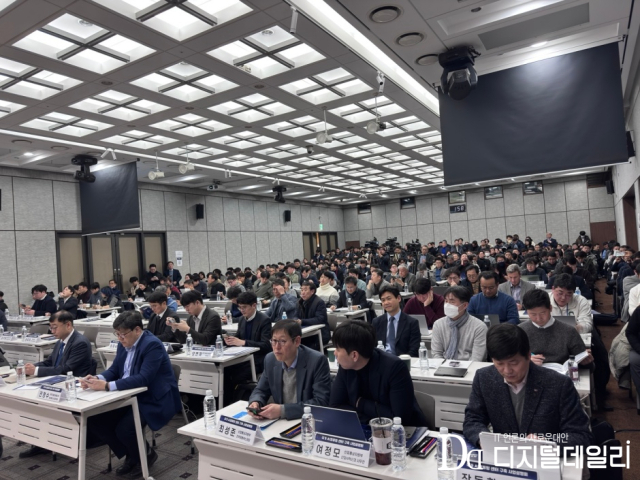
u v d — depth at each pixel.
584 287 7.23
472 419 2.33
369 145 11.71
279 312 6.63
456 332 4.16
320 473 2.20
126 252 14.63
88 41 5.34
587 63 5.29
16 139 8.92
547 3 4.86
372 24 5.11
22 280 11.68
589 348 3.80
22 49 5.35
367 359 2.48
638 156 8.77
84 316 9.91
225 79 6.68
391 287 4.43
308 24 5.19
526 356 2.12
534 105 5.52
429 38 5.45
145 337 3.96
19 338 6.88
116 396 3.47
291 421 2.72
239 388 4.93
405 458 2.08
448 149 5.96
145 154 10.86
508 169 5.61
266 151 11.73
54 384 3.77
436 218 23.92
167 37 5.29
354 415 2.16
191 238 16.91
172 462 4.03
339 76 7.14
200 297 5.48
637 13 5.02
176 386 4.05
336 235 25.92
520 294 6.23
